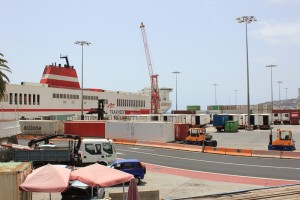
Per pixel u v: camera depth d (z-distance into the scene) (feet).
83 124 217.77
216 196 73.92
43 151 103.55
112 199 64.59
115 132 206.59
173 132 196.75
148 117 288.10
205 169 112.47
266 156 136.87
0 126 127.65
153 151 159.84
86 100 321.52
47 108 275.80
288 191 77.71
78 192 61.57
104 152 105.09
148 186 87.71
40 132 222.69
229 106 484.74
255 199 70.69
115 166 88.48
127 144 192.44
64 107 294.66
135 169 89.71
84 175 50.67
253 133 255.70
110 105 350.43
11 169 53.98
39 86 269.03
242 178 97.40
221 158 136.36
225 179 96.43
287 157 132.87
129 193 45.16
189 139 172.45
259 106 457.27
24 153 102.94
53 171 49.44
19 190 51.26
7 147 117.08
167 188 85.20
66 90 297.12
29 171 60.64
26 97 256.32
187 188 84.99
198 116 306.76
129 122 201.16
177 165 120.88
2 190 51.24
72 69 320.50
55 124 221.05
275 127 330.54
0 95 152.15
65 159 104.27
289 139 143.02
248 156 140.15
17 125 145.28
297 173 103.19
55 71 299.58
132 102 390.63
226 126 270.46
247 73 258.57
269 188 81.71
